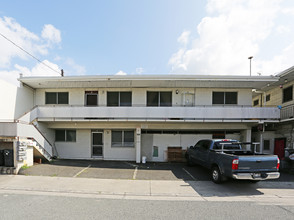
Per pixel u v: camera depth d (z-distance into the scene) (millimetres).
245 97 10758
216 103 10898
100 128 10688
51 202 4348
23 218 3492
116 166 8867
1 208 3969
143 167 8773
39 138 8742
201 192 5266
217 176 6062
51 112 9781
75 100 11031
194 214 3762
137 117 9758
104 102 10945
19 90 9703
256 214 3795
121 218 3535
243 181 6270
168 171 7934
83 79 9758
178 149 10883
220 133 11094
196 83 10109
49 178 6496
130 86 10734
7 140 7230
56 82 10086
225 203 4418
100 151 11172
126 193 5102
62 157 11117
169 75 9555
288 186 5953
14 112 9289
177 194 5070
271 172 5332
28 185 5672
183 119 9766
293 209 4082
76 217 3553
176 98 10891
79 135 11203
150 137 11023
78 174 7121
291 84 10211
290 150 8242
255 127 11438
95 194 4992
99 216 3609
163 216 3648
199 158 7656
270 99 12547
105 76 9695
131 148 11008
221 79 9570
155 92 11070
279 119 9602
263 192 5328
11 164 7223
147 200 4574
